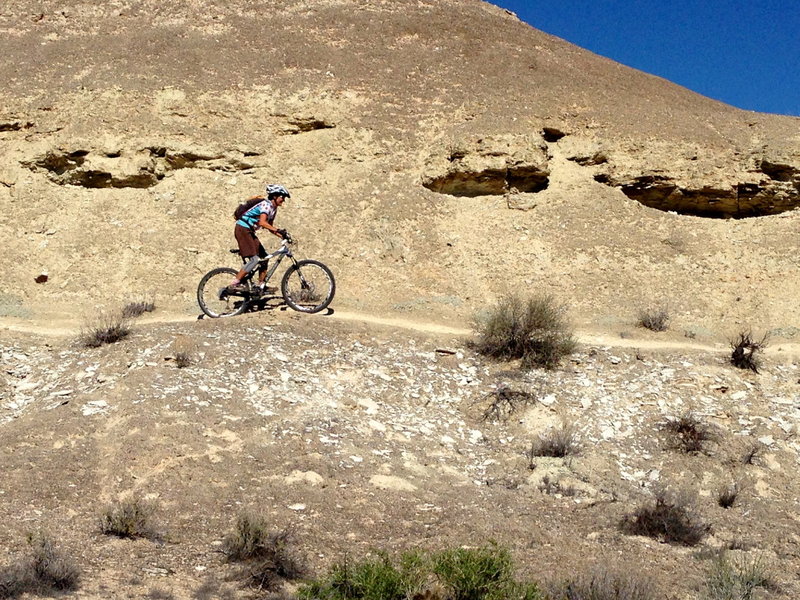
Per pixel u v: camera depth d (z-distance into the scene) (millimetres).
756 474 10266
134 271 16375
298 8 26969
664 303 15961
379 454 9922
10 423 10000
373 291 16109
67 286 16078
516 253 17250
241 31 24641
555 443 10516
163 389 10430
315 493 8773
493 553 6863
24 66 21984
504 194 18688
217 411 10109
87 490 8539
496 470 10086
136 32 24625
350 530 8078
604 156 19453
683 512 8836
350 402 11078
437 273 16703
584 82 22844
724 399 11812
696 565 7703
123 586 6402
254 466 9148
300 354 12164
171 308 15438
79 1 26844
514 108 20453
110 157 18859
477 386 11992
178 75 21156
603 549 7891
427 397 11625
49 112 19938
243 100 20672
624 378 12242
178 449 9305
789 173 18312
